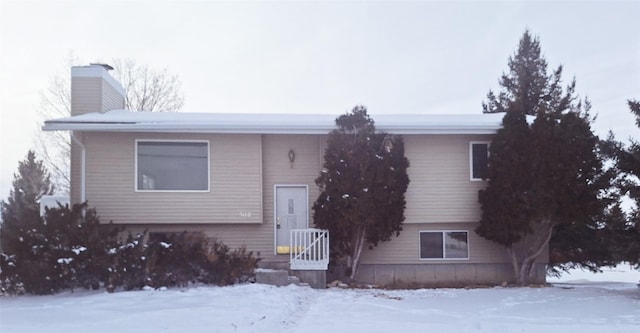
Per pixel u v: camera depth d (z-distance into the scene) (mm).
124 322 10414
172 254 15250
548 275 24469
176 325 10156
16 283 14945
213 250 15898
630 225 15828
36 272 14516
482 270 19047
